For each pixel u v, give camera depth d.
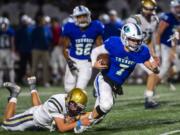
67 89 20.92
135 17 21.33
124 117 19.77
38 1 41.31
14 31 36.53
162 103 24.23
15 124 16.56
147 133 16.36
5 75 35.78
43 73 35.19
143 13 21.30
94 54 16.55
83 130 15.91
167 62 23.17
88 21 20.59
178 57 35.69
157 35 23.36
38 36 34.88
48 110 16.11
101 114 15.98
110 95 16.11
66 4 40.75
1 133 16.39
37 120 16.27
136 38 16.02
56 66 36.59
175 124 18.00
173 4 23.03
